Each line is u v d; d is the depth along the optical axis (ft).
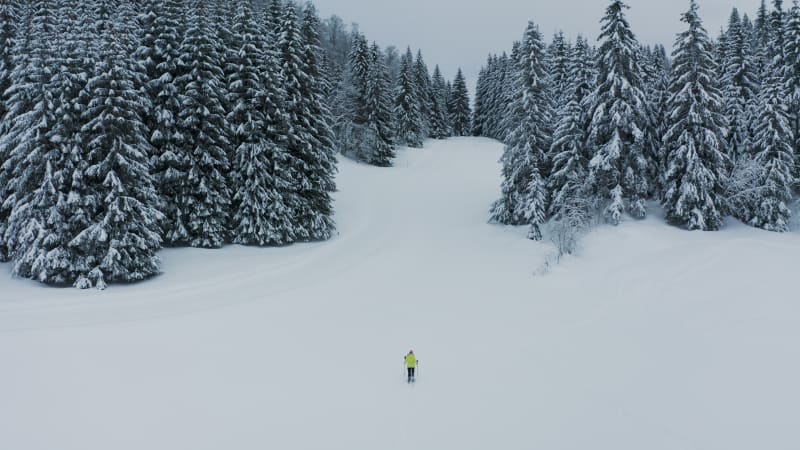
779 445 31.55
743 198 105.81
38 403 38.78
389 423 37.24
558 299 69.97
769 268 78.18
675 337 52.31
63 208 69.72
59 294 66.74
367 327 60.13
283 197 103.14
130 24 90.33
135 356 48.78
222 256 90.74
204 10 90.53
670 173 99.25
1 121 79.10
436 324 61.36
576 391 41.65
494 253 100.78
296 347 53.11
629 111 96.68
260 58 98.48
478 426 36.60
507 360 49.42
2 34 81.61
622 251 90.12
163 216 78.79
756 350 46.70
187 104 87.30
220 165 94.27
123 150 73.26
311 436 35.24
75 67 73.05
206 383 43.57
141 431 35.35
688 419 35.63
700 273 76.89
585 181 101.40
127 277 72.38
